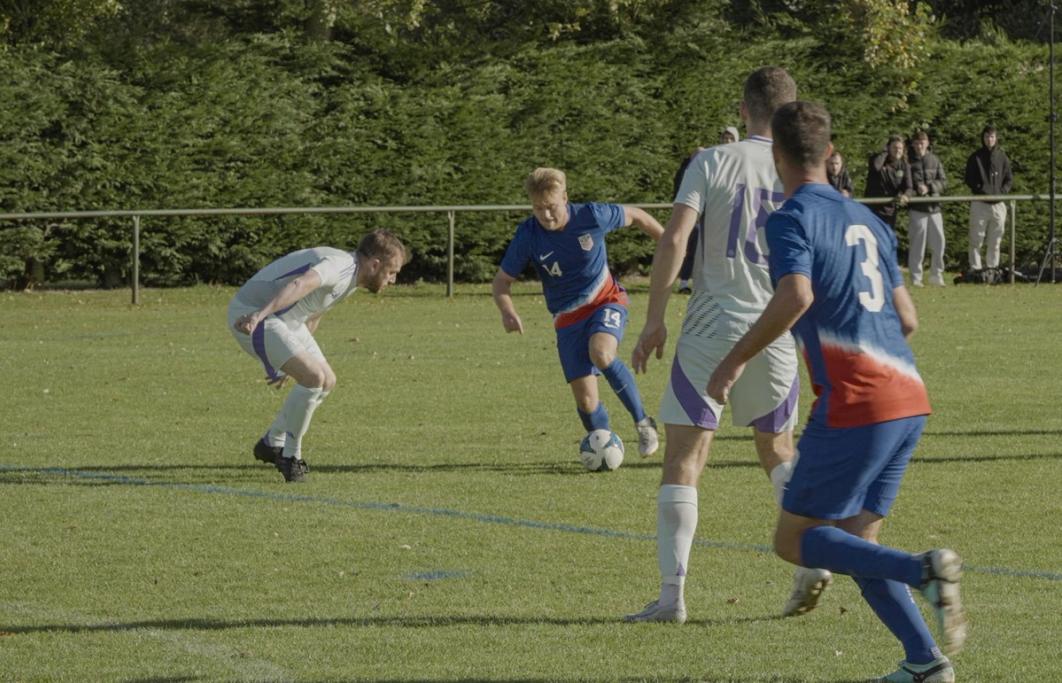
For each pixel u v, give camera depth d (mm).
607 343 15898
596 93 41250
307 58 38781
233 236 38625
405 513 13812
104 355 26125
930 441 17422
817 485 8367
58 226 36281
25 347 27203
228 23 40125
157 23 46344
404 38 43344
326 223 38969
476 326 30719
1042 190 45406
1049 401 20500
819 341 8383
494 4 45625
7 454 16953
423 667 9078
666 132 42094
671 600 10102
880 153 38219
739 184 10602
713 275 10617
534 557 12086
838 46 44375
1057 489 14680
